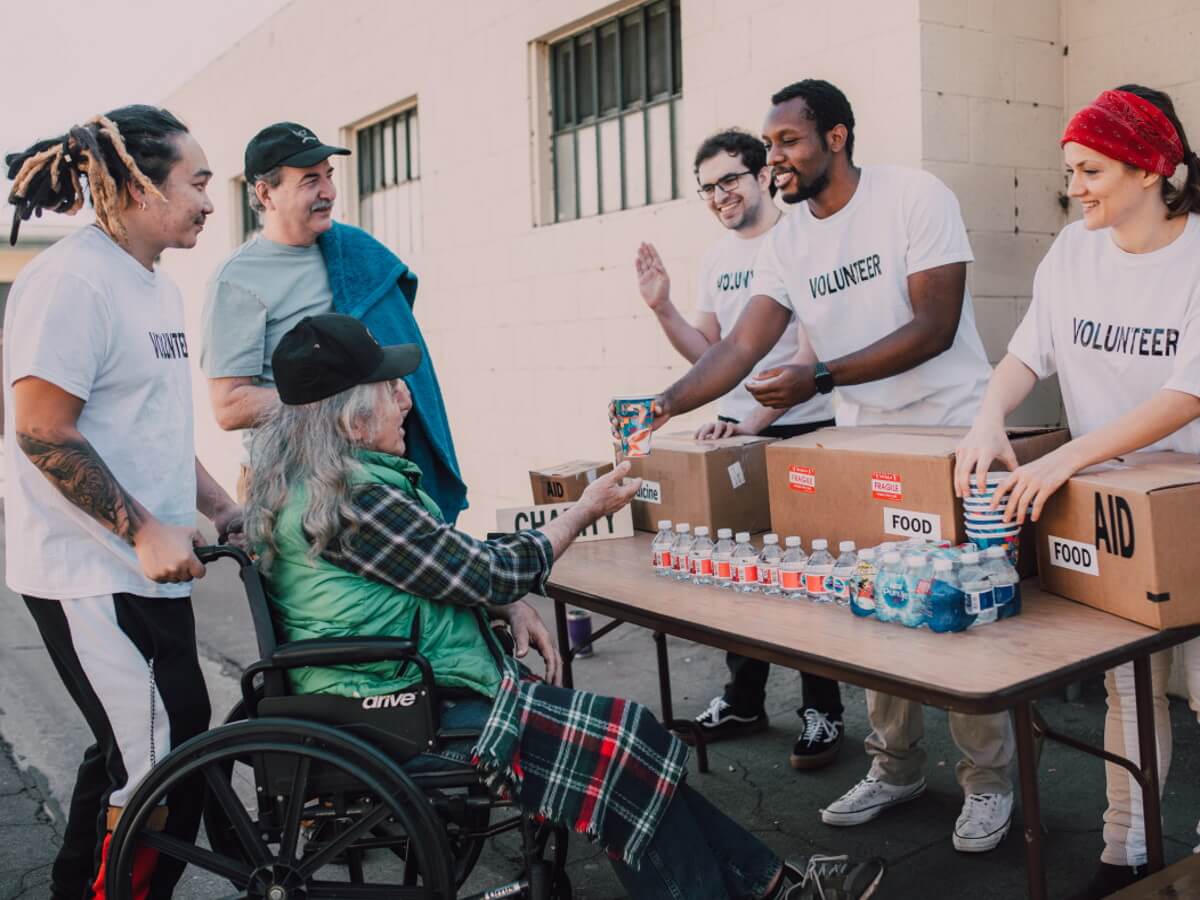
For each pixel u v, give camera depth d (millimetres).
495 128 6051
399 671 2094
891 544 2180
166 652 2316
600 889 2822
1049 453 2229
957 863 2791
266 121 8969
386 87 7074
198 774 2281
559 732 2076
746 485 2932
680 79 4949
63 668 2322
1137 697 2049
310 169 2869
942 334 2877
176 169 2305
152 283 2381
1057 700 3820
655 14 5055
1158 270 2254
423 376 3076
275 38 8609
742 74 4504
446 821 2111
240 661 5020
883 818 3070
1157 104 2186
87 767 2389
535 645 2443
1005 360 2590
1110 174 2189
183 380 2471
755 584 2447
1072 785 3189
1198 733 3477
